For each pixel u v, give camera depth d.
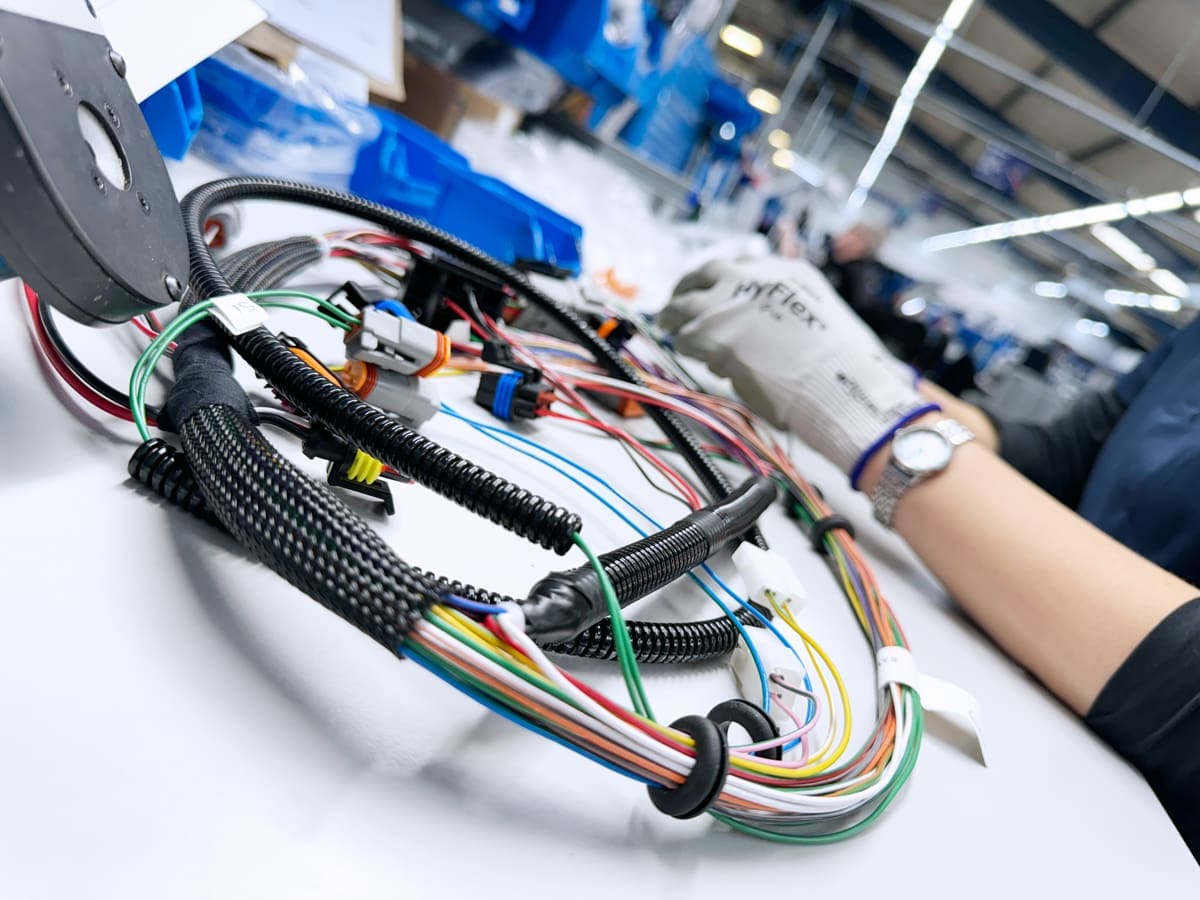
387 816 0.18
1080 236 6.88
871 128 6.88
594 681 0.27
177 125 0.54
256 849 0.15
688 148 2.31
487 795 0.20
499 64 1.30
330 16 0.78
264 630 0.21
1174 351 0.78
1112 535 0.62
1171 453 0.60
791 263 0.74
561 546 0.24
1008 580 0.47
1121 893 0.29
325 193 0.52
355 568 0.19
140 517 0.23
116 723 0.16
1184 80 3.94
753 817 0.23
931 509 0.53
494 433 0.45
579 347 0.66
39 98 0.18
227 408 0.25
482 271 0.59
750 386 0.70
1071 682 0.43
